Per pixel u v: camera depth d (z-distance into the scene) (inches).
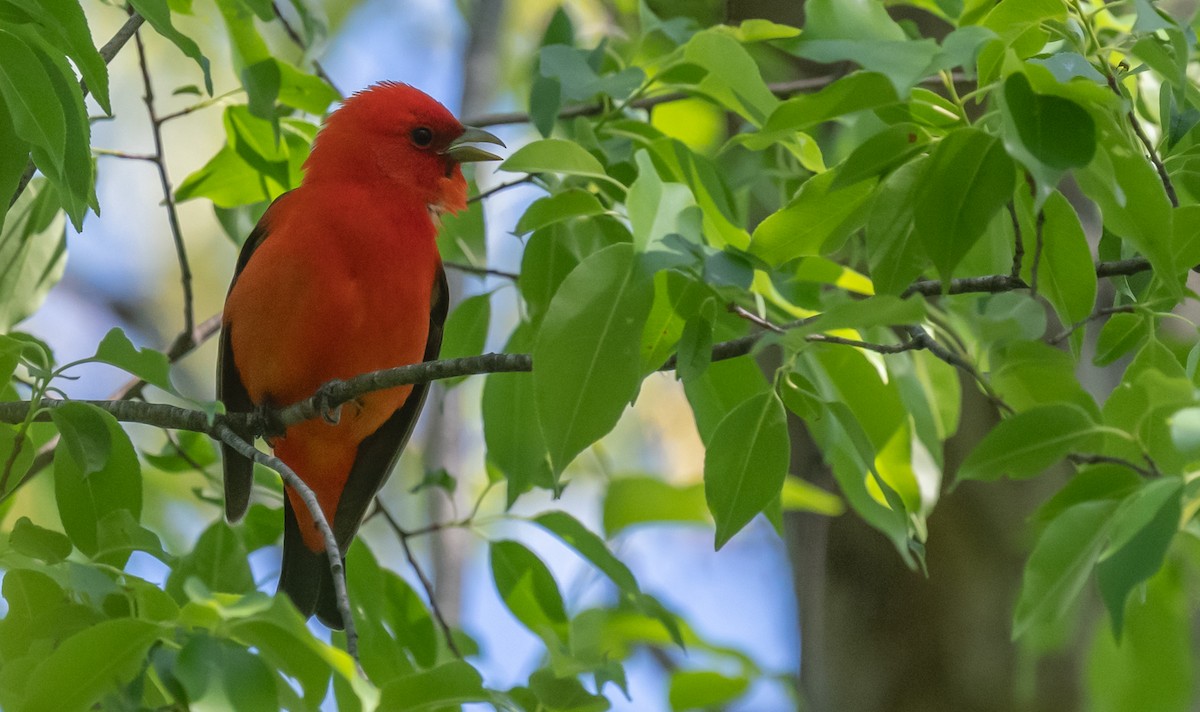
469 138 446.0
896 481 360.5
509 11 717.9
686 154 374.6
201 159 762.2
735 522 299.9
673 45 493.7
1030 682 443.8
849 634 499.8
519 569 402.3
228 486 401.1
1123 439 309.3
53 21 273.6
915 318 256.1
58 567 261.7
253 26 413.7
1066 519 268.1
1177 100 268.1
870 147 278.5
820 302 368.8
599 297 285.6
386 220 418.9
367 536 733.9
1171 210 266.8
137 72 740.0
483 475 692.1
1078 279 305.7
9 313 400.5
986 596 482.3
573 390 287.3
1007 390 344.5
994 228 350.3
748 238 349.4
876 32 301.0
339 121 442.0
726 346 299.7
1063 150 243.9
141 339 812.0
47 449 442.3
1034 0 277.9
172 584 350.6
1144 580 233.6
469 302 427.2
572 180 388.2
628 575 383.9
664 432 769.6
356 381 372.8
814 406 319.9
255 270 405.1
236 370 436.1
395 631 407.2
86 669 228.4
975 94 263.0
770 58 523.2
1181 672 403.5
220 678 215.0
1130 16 408.5
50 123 266.1
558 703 296.2
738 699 452.1
